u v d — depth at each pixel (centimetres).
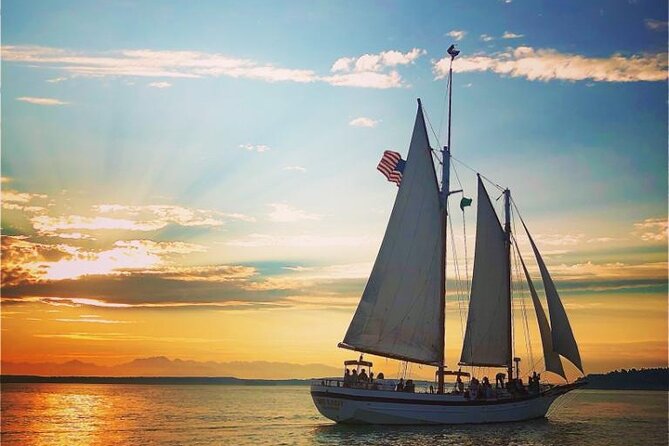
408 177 7231
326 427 7900
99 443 6794
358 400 6588
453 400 6750
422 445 5903
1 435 7619
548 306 7600
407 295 7200
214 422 9031
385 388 6669
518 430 7062
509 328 7612
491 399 6981
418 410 6675
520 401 7231
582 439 6812
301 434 7200
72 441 7050
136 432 7738
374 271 7200
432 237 7256
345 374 6744
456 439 6256
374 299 7181
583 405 15475
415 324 7175
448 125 7531
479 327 7519
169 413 11256
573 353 7562
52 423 9075
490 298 7575
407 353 7150
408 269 7212
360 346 7131
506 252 7650
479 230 7575
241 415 10556
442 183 7388
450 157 7425
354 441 6084
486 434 6644
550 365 7594
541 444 6225
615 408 13862
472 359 7481
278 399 18500
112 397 19525
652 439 7150
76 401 16188
